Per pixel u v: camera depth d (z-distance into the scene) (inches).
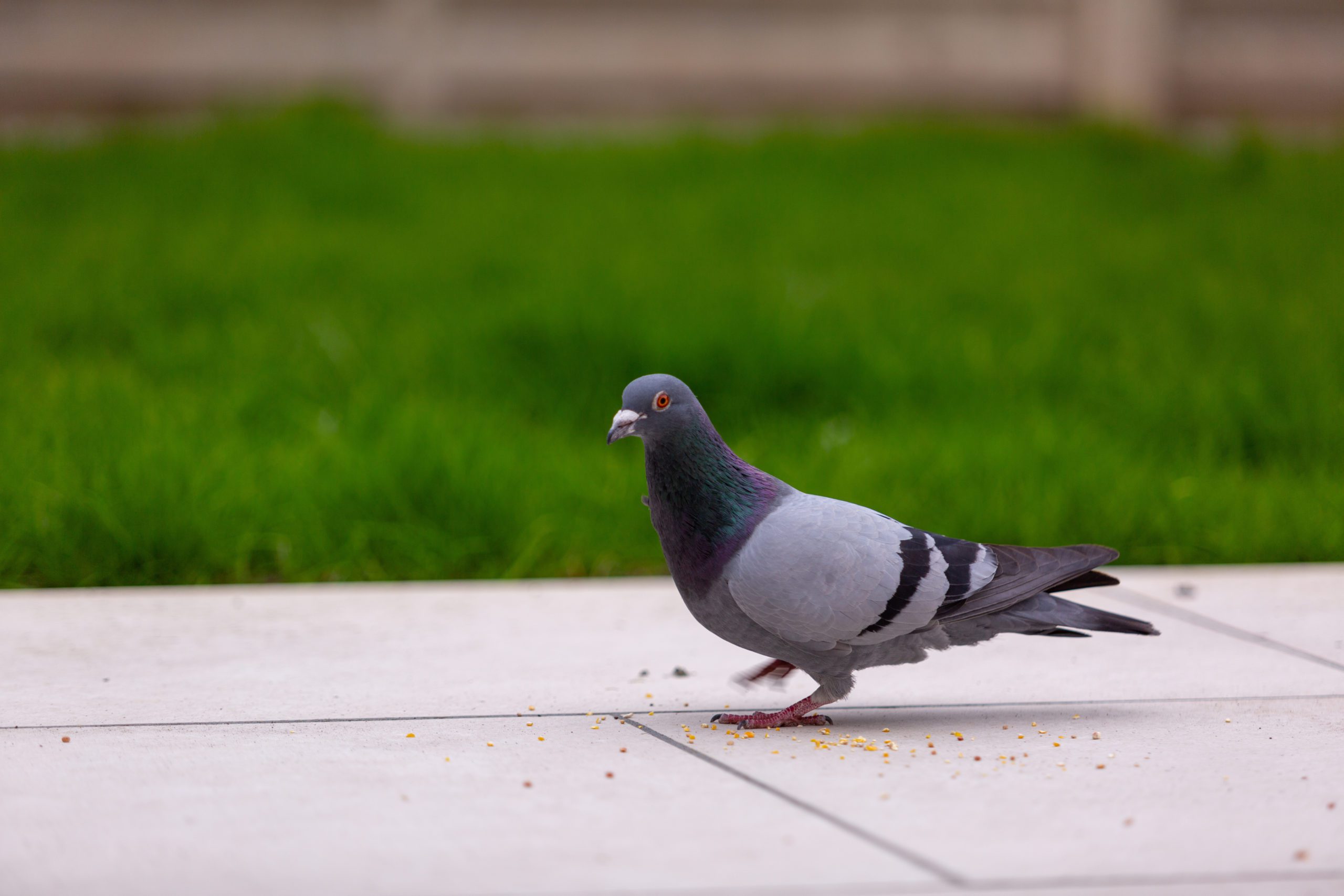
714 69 746.8
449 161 664.4
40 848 132.7
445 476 342.6
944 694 209.2
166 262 533.0
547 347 459.5
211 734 177.9
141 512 313.6
